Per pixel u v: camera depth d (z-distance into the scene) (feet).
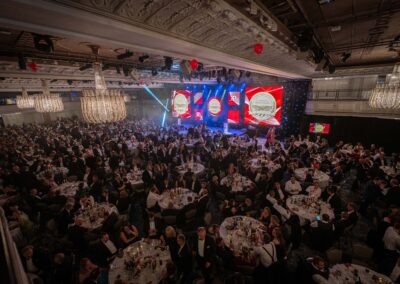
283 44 15.29
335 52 21.84
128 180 24.98
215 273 14.83
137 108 83.92
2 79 24.93
